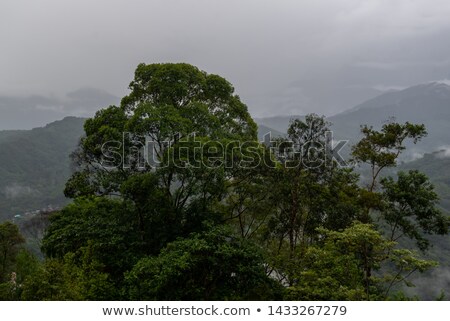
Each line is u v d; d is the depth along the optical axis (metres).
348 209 20.70
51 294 12.56
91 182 20.92
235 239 16.03
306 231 22.45
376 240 11.91
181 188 19.36
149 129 17.66
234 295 15.34
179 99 20.30
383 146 22.09
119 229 18.11
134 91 20.98
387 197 22.27
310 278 12.80
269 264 17.12
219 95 21.52
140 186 17.42
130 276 14.74
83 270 16.45
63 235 18.83
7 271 26.75
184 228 19.02
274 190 20.27
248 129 22.17
